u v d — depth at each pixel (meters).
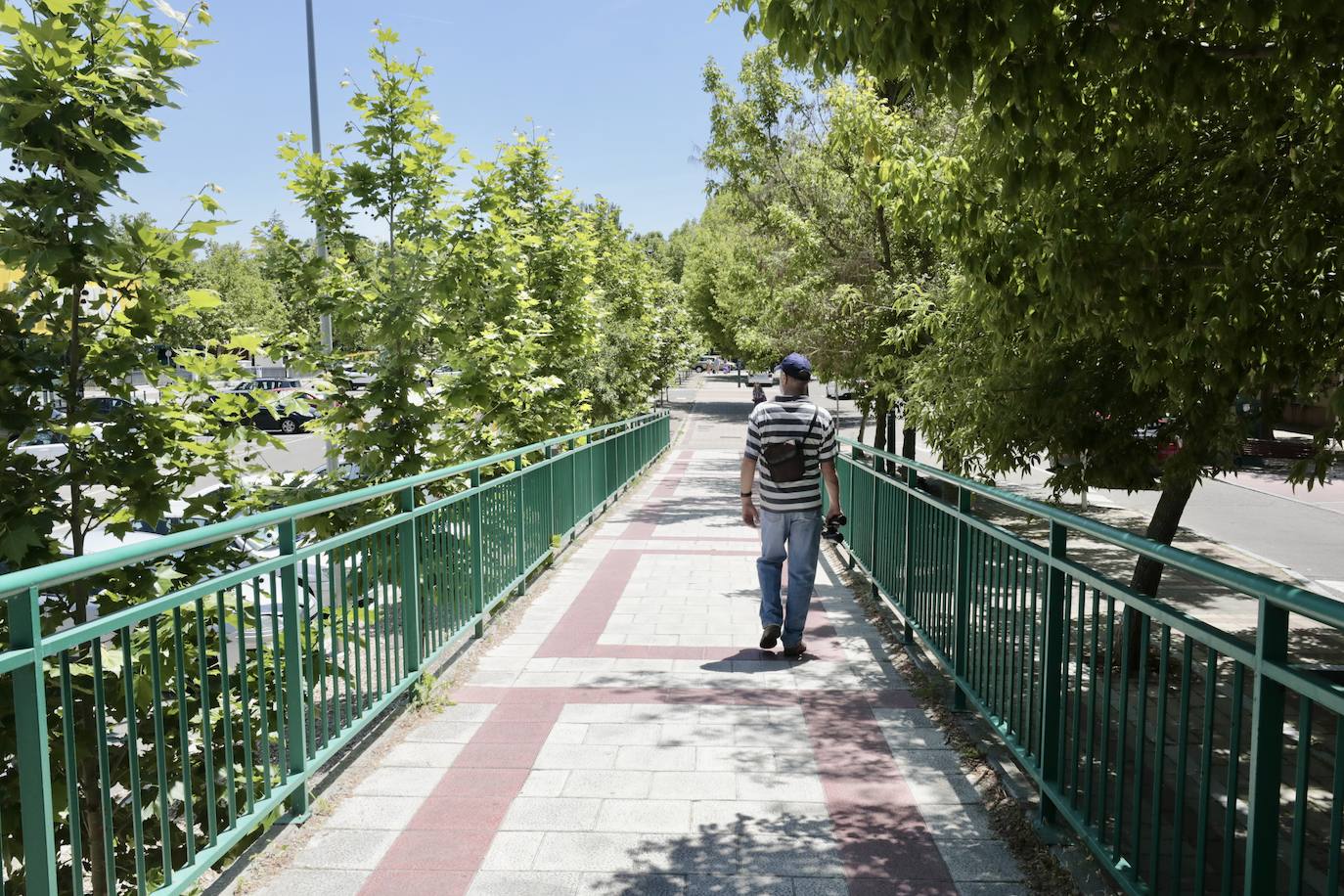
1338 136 3.51
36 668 2.38
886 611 7.75
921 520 6.17
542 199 13.70
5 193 4.66
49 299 5.00
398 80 8.42
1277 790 2.18
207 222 5.21
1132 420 6.32
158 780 3.02
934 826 3.93
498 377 9.40
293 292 8.94
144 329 5.25
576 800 4.19
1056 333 5.14
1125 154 4.03
